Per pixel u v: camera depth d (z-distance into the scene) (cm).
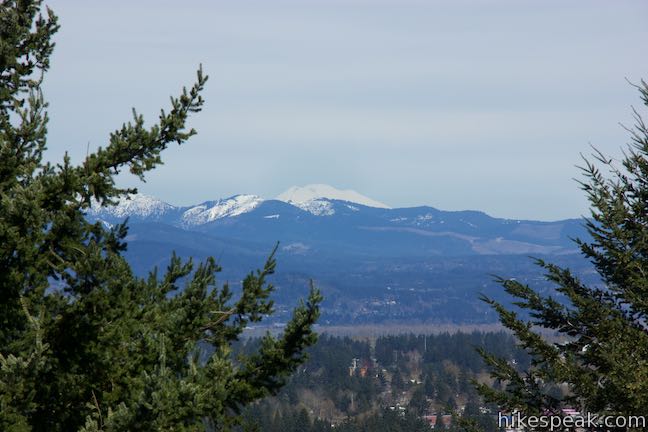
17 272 4472
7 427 3922
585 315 5772
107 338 4594
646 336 5531
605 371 5634
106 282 4688
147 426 4034
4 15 5603
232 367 5041
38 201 4509
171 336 5078
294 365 5250
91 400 4688
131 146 5159
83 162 5016
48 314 4466
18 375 3991
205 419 4925
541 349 5819
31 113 4684
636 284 5666
